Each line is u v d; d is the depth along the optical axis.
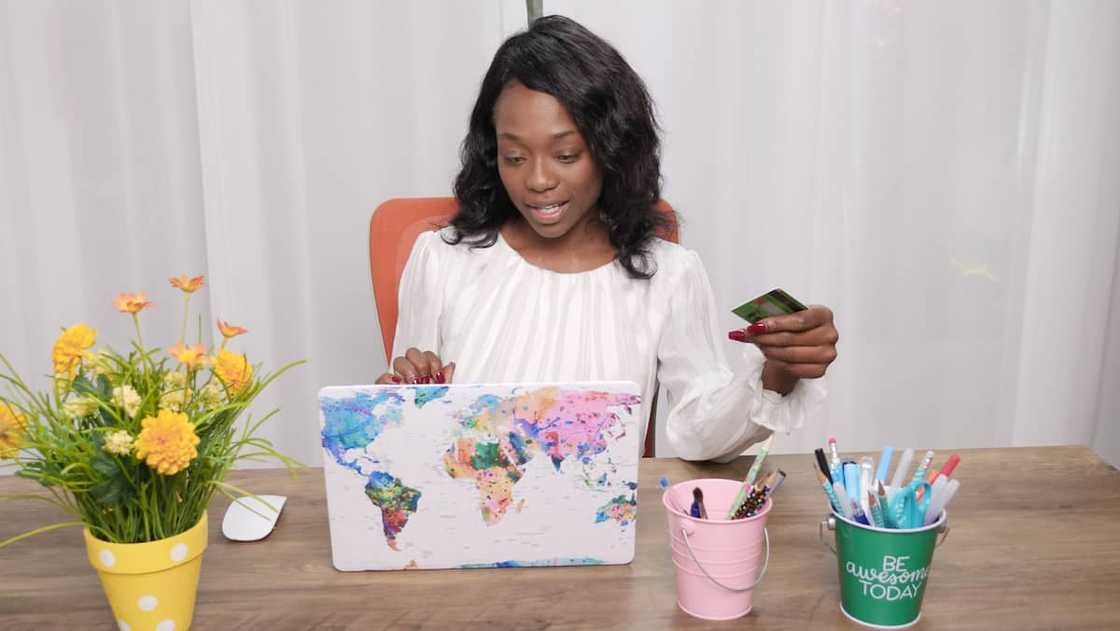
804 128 2.10
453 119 2.08
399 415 0.96
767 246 2.17
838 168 2.14
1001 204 2.18
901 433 2.31
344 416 0.96
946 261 2.21
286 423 2.22
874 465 1.24
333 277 2.15
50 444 0.81
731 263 2.17
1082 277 2.23
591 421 0.97
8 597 0.95
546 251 1.46
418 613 0.92
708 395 1.33
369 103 2.07
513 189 1.32
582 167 1.30
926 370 2.27
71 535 1.08
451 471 0.98
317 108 2.06
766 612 0.92
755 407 1.16
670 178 2.12
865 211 2.17
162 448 0.77
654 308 1.43
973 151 2.14
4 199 2.12
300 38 2.03
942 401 2.29
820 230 2.18
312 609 0.93
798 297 2.19
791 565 0.99
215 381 0.87
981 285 2.23
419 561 1.00
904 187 2.16
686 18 2.04
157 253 2.17
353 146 2.09
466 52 2.05
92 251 2.17
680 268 1.46
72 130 2.10
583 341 1.40
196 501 0.88
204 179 2.07
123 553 0.84
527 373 1.39
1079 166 2.16
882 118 2.12
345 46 2.04
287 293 2.15
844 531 0.88
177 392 0.84
